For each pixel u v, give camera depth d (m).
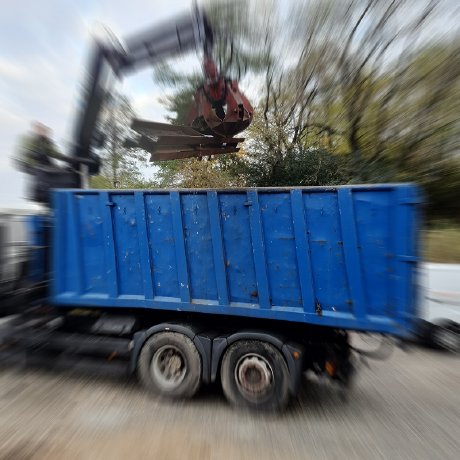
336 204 3.96
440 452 3.48
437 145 12.21
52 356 4.99
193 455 3.33
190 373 4.44
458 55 10.82
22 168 5.45
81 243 4.77
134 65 5.82
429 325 4.54
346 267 3.91
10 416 4.03
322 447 3.54
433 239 11.32
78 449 3.38
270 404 4.19
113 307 4.84
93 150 5.95
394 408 4.42
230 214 4.29
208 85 5.68
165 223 4.49
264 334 4.27
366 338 4.84
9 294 5.07
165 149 6.05
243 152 15.42
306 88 13.41
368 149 13.06
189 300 4.42
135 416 4.08
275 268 4.17
